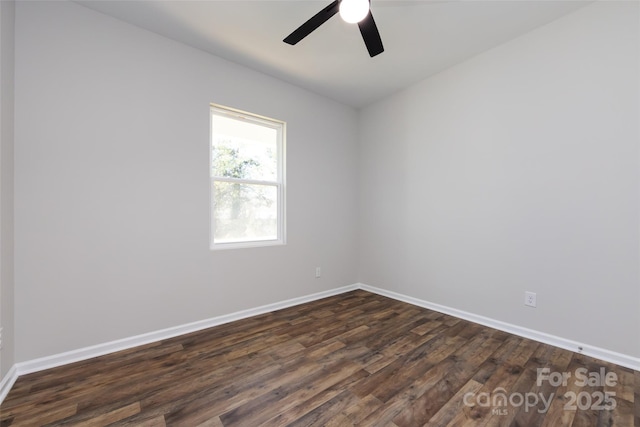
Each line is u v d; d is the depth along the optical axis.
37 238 1.85
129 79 2.19
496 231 2.56
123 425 1.39
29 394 1.61
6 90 1.67
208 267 2.60
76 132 1.98
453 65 2.85
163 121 2.35
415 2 1.97
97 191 2.06
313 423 1.40
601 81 2.00
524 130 2.37
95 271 2.06
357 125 3.95
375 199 3.74
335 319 2.80
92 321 2.05
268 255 3.03
